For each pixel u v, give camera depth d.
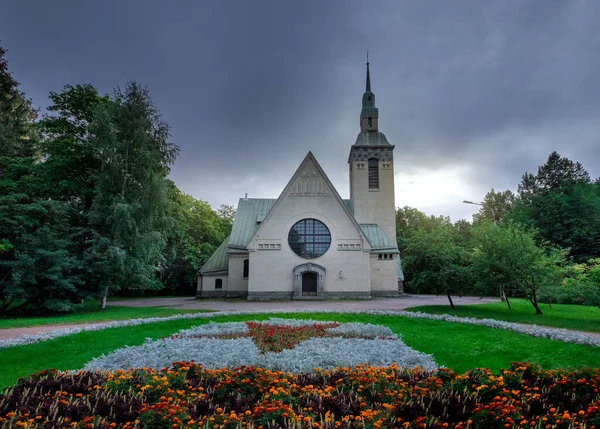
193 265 61.00
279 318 21.78
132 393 7.34
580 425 5.60
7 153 32.84
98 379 8.21
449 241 30.81
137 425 6.02
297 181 43.16
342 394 7.45
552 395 7.01
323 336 16.17
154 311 28.89
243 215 51.00
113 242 31.00
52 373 8.18
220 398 7.33
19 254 26.14
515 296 47.47
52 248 28.09
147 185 33.03
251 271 41.44
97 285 30.77
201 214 66.19
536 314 24.94
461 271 28.64
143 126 33.62
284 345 14.27
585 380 7.24
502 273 25.67
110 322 21.41
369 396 7.56
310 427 5.87
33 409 6.38
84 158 34.88
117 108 33.25
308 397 7.17
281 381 7.76
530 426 5.77
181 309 30.31
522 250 25.05
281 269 41.50
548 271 24.77
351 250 42.03
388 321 21.12
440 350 13.70
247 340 14.99
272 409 6.16
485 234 26.84
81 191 34.16
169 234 39.53
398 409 6.44
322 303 36.44
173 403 6.84
